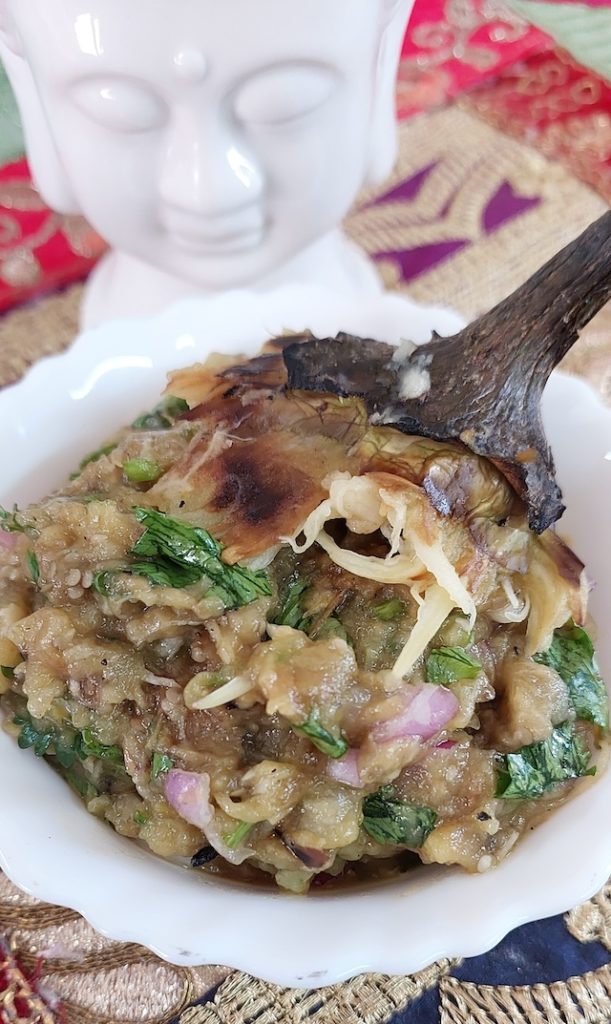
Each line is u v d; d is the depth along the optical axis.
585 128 0.28
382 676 0.13
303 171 0.19
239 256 0.21
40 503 0.16
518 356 0.14
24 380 0.18
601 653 0.16
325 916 0.13
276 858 0.13
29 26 0.16
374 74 0.19
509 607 0.14
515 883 0.13
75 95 0.17
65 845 0.13
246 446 0.15
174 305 0.19
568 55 0.30
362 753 0.13
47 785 0.15
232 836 0.13
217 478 0.15
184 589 0.14
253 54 0.16
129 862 0.14
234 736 0.14
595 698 0.15
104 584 0.14
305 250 0.22
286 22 0.16
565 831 0.14
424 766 0.13
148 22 0.15
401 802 0.14
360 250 0.26
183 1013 0.15
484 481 0.14
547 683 0.14
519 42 0.30
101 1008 0.15
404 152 0.28
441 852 0.13
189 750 0.13
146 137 0.18
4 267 0.26
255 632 0.13
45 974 0.15
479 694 0.14
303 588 0.14
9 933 0.16
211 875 0.14
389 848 0.14
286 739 0.13
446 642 0.14
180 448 0.16
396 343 0.19
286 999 0.15
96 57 0.16
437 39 0.30
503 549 0.14
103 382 0.19
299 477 0.14
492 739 0.14
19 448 0.18
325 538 0.14
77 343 0.19
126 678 0.14
